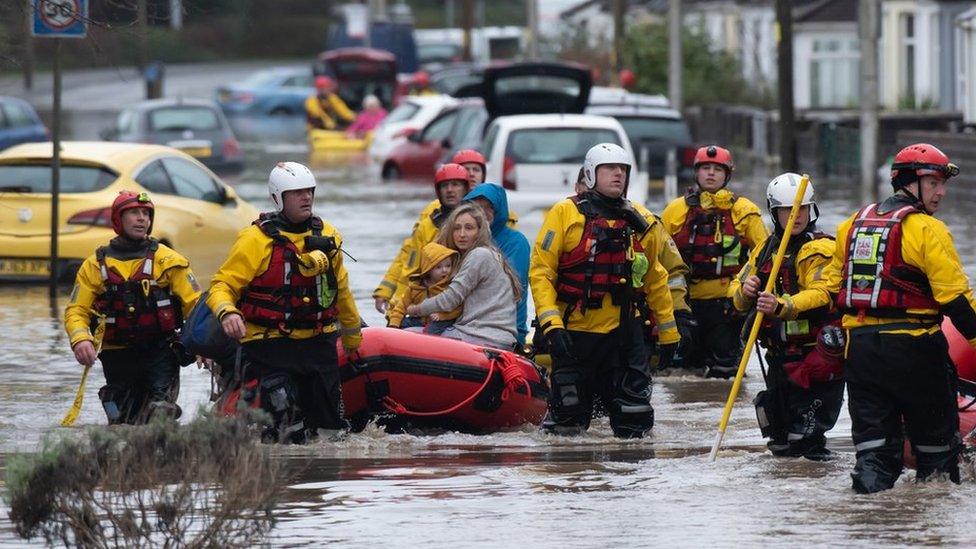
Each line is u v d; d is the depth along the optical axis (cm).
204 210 6097
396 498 2655
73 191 5866
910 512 2541
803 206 3028
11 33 4850
